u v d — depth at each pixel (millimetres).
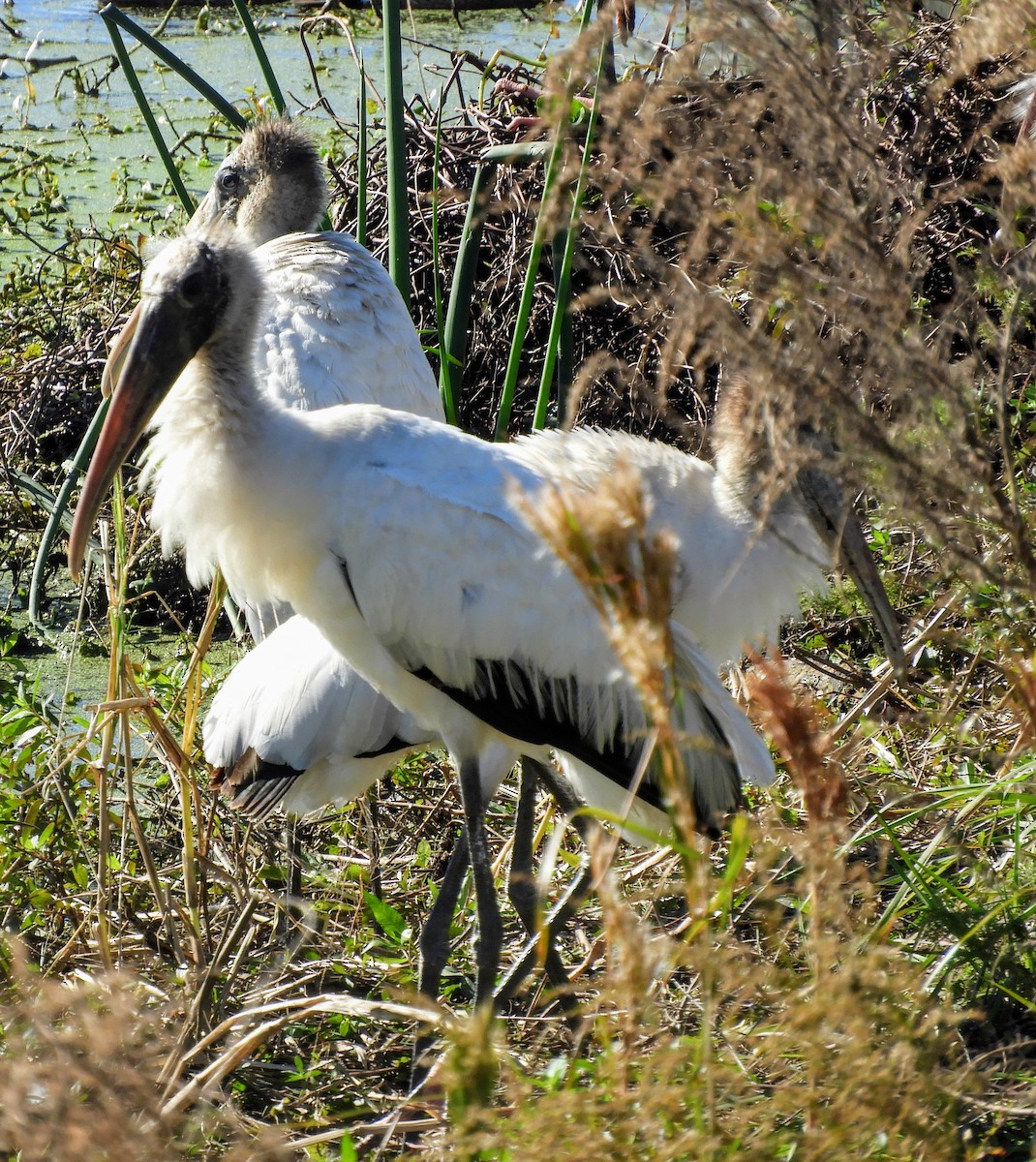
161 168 20891
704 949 4352
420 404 10070
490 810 9891
